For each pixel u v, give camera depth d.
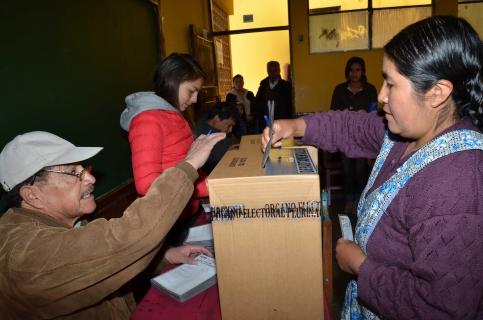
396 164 0.80
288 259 0.76
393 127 0.75
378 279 0.71
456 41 0.62
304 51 5.34
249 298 0.79
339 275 2.33
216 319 0.92
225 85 6.69
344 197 3.79
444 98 0.65
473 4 5.17
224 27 6.64
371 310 0.83
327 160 3.81
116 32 2.45
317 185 0.71
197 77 1.64
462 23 0.64
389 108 0.73
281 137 1.07
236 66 7.52
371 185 0.87
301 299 0.77
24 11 1.57
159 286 1.05
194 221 1.66
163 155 1.50
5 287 0.80
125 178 2.52
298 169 0.78
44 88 1.67
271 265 0.76
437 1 5.10
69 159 0.92
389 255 0.74
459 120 0.69
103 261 0.77
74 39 1.95
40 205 0.92
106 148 2.25
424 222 0.63
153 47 3.13
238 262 0.77
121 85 2.49
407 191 0.69
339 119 1.14
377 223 0.76
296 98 5.48
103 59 2.26
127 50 2.62
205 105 4.91
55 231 0.81
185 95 1.63
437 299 0.60
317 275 0.76
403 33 0.67
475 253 0.58
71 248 0.77
